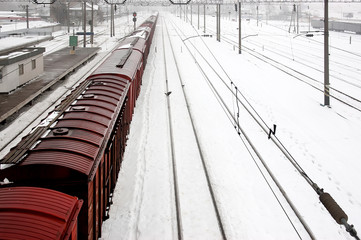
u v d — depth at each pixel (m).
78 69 33.34
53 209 5.51
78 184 6.78
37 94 21.44
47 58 35.09
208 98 22.91
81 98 11.38
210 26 89.19
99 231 8.71
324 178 12.72
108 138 9.09
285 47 50.22
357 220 10.23
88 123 9.16
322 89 25.48
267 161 13.86
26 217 5.14
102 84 13.48
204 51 44.38
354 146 15.75
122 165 13.22
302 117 19.64
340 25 81.56
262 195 11.42
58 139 7.83
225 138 16.27
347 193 11.77
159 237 9.28
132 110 17.97
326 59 20.97
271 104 21.86
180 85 26.39
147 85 26.12
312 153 14.90
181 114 19.62
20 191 5.77
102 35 65.50
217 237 9.30
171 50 44.78
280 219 10.19
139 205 10.74
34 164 6.58
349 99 23.16
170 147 15.09
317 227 9.84
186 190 11.61
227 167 13.31
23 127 16.98
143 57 27.00
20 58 22.02
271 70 32.16
